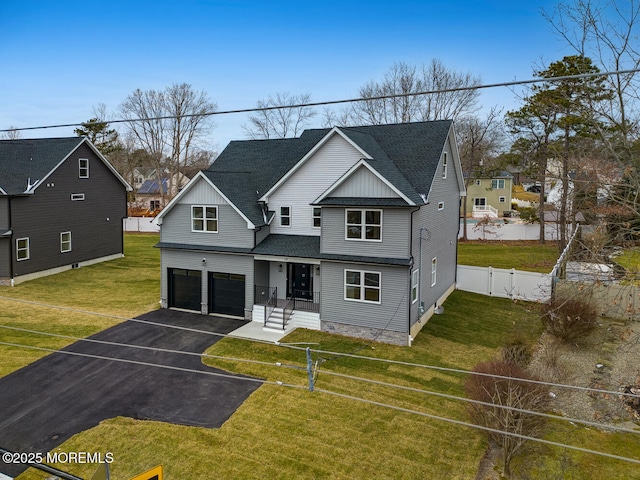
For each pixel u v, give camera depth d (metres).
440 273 23.75
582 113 16.25
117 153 64.62
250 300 21.36
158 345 18.22
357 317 19.44
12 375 15.39
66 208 30.08
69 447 11.71
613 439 12.50
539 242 40.81
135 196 68.38
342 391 14.68
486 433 12.35
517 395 11.28
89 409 13.50
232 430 12.51
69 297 24.41
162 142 57.41
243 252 21.02
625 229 16.11
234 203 21.14
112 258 34.53
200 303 22.44
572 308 19.12
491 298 25.77
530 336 20.14
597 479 10.76
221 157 27.52
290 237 21.89
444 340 19.44
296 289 22.12
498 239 43.44
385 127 24.33
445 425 12.87
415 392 14.74
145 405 13.75
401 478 10.70
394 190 18.33
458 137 50.19
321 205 19.50
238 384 15.12
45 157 29.67
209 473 10.79
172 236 22.81
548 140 33.50
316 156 21.33
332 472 10.88
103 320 20.92
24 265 27.11
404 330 18.61
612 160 20.45
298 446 11.84
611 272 16.50
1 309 21.89
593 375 16.62
